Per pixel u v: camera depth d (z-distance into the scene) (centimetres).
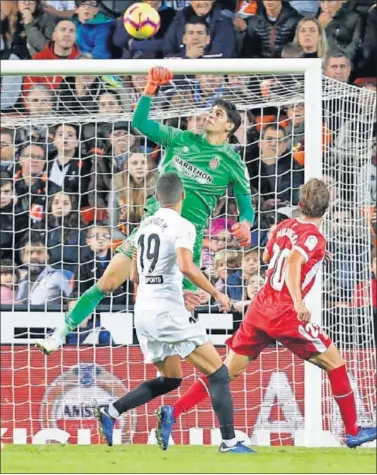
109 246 3375
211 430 2900
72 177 3528
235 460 2031
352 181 3266
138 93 3347
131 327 3117
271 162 3484
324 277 3134
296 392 2897
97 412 2131
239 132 3506
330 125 3253
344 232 3173
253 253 3306
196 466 1950
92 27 3816
